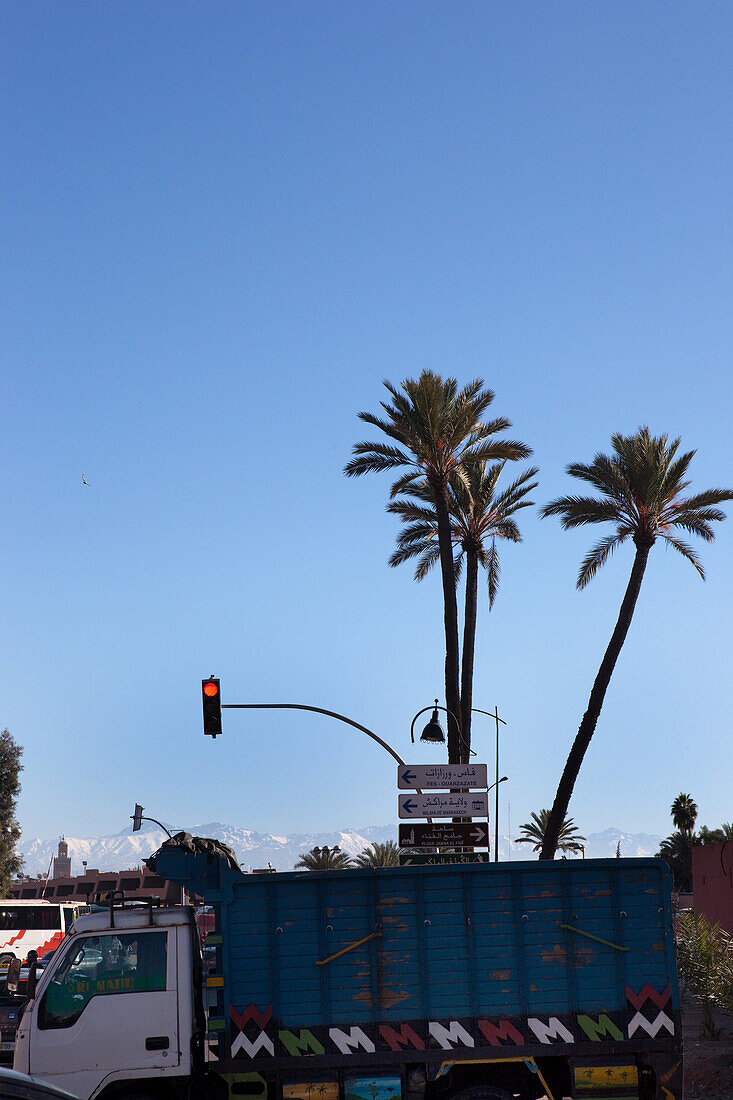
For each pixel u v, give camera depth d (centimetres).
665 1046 1202
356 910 1223
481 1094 1200
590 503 3316
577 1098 1186
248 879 1227
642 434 3341
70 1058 1146
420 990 1205
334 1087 1185
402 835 2542
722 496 3272
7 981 1250
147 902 1255
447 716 3247
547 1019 1202
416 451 3462
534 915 1228
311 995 1202
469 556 3906
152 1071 1148
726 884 3120
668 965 1222
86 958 1186
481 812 2573
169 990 1177
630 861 1247
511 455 3566
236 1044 1188
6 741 6072
